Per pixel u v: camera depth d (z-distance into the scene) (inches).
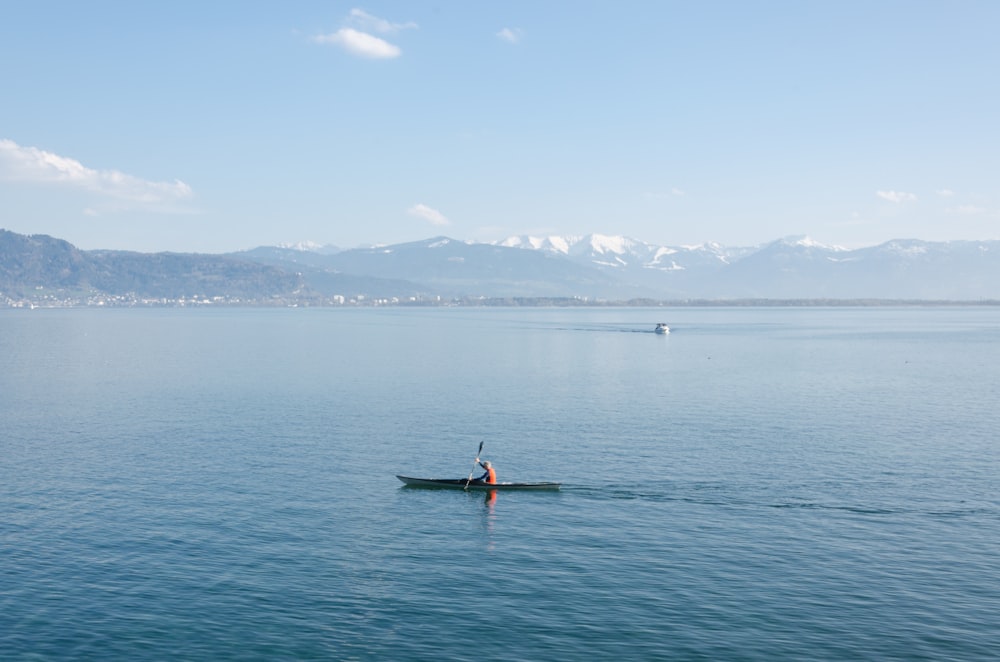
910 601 1547.7
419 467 2596.0
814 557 1770.4
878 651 1363.2
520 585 1626.5
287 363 6397.6
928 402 4101.9
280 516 2058.3
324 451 2824.8
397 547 1841.8
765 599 1558.8
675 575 1675.7
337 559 1764.3
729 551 1809.8
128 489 2298.2
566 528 1979.6
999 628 1439.5
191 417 3548.2
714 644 1386.6
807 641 1396.4
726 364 6446.9
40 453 2775.6
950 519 2028.8
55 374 5413.4
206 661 1331.2
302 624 1457.9
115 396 4254.4
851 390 4626.0
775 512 2095.2
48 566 1711.4
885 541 1870.1
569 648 1374.3
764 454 2768.2
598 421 3467.0
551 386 4808.1
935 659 1337.4
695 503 2177.7
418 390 4569.4
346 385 4813.0
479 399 4185.5
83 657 1344.7
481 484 2310.5
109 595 1572.3
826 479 2415.1
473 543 1871.3
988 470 2524.6
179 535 1907.0
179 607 1523.1
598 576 1672.0
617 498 2230.6
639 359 6968.5
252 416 3582.7
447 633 1424.7
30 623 1457.9
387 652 1360.7
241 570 1697.8
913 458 2701.8
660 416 3614.7
